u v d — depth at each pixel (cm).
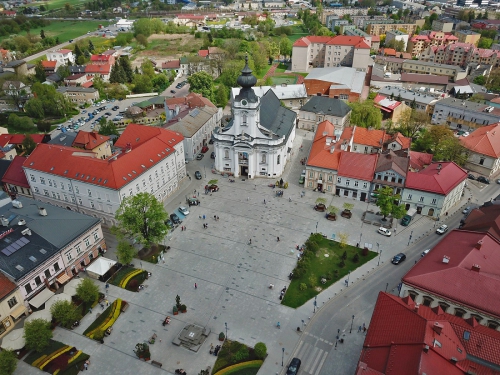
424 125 17775
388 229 10938
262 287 9012
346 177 12194
